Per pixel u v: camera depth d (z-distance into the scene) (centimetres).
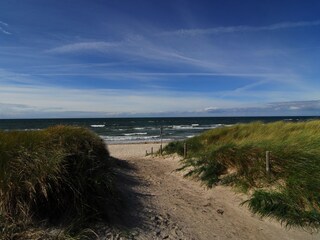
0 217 415
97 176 561
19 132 679
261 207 687
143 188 826
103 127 7362
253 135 1481
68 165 536
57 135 704
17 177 460
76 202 482
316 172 734
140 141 3916
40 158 508
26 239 401
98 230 461
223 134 1622
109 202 543
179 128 6769
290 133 1221
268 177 802
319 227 602
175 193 835
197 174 1011
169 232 525
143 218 557
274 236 585
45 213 455
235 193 817
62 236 417
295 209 650
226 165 970
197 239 523
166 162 1470
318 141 913
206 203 764
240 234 584
